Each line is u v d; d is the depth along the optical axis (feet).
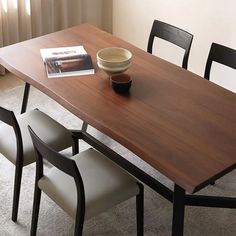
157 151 7.25
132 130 7.64
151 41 10.77
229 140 7.50
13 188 9.77
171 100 8.36
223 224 9.12
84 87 8.62
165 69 9.21
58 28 14.11
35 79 8.80
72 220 9.11
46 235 8.84
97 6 14.51
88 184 7.95
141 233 8.49
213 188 9.87
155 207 9.43
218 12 11.88
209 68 9.90
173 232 7.75
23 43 9.91
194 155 7.18
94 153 8.57
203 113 8.07
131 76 8.96
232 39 11.90
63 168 7.22
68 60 9.22
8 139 9.02
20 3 12.77
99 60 8.67
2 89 12.69
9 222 9.09
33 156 8.75
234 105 8.31
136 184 8.08
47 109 12.01
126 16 14.11
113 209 9.35
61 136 9.10
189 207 9.43
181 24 12.80
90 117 7.91
